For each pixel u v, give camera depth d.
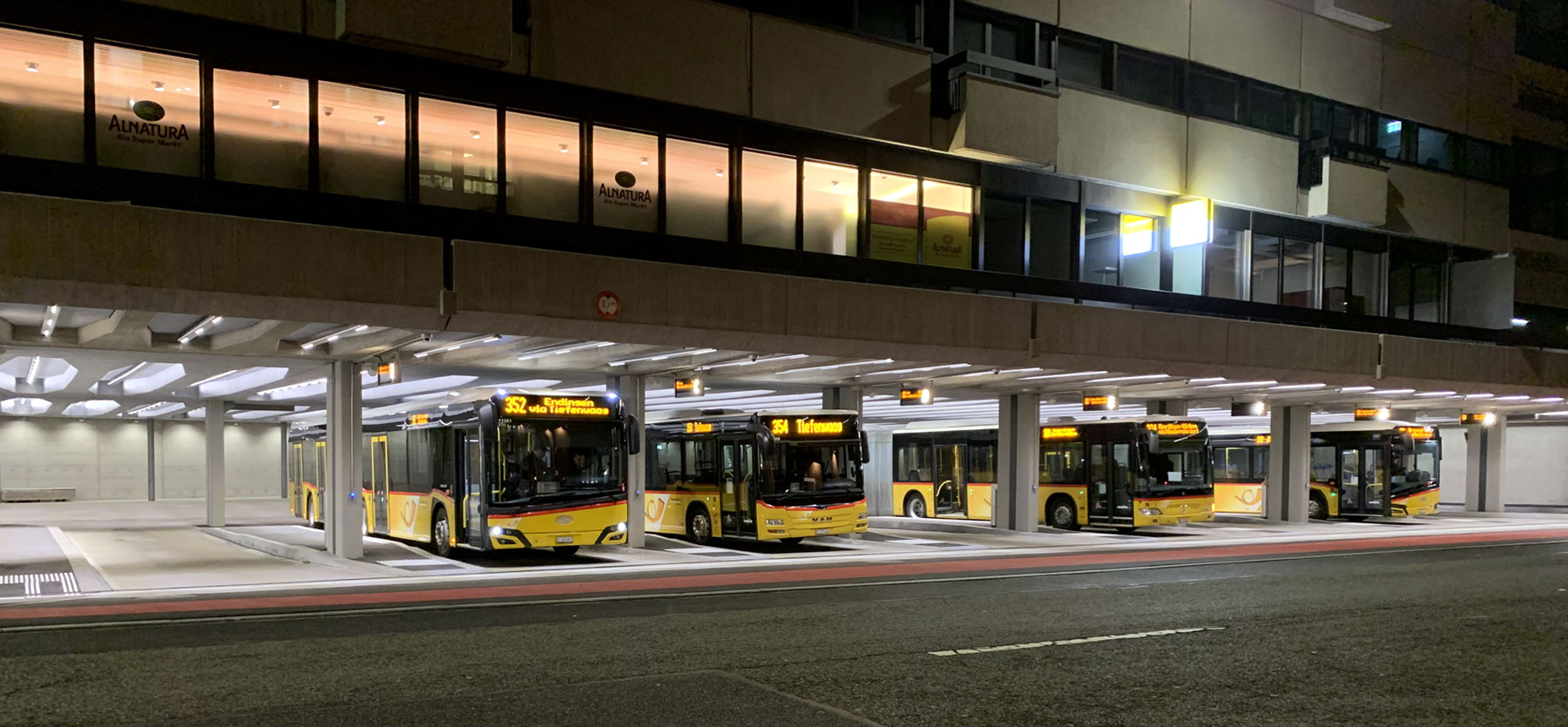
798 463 23.09
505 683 8.62
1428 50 32.19
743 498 23.16
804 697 8.21
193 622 11.98
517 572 18.11
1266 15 28.33
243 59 15.91
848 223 21.64
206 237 14.08
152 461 50.16
